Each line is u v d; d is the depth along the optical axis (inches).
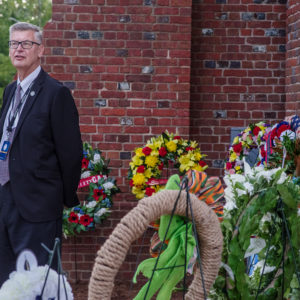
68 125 172.1
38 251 165.6
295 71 267.4
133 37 271.3
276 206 106.3
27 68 174.2
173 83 271.9
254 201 106.0
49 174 169.6
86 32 271.6
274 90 288.4
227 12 286.8
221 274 107.3
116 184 271.4
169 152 250.2
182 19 270.7
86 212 260.8
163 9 270.5
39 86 174.1
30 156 167.8
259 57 287.3
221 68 287.7
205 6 287.1
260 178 108.3
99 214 260.8
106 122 272.4
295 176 171.5
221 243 98.9
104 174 266.5
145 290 98.5
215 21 286.8
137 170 250.4
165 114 271.6
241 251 105.6
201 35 287.3
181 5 270.5
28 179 167.2
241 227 105.5
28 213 166.1
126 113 272.2
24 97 174.2
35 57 175.3
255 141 248.7
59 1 271.3
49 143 170.7
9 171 168.6
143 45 271.0
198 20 287.1
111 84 272.2
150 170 249.3
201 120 288.0
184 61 271.9
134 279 98.0
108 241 91.0
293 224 106.2
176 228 101.3
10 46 175.3
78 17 271.4
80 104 272.4
